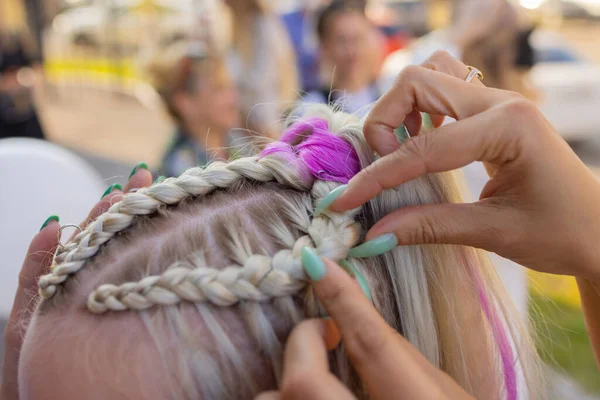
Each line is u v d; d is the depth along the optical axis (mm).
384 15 4195
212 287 537
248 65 2102
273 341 548
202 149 1827
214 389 537
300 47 2430
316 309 557
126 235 602
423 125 670
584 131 4316
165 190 615
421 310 643
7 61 3328
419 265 646
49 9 8484
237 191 626
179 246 575
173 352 536
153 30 5496
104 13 8125
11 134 3363
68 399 540
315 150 646
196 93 1787
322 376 466
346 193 576
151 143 5090
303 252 528
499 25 1665
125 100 7449
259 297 545
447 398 492
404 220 587
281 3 2705
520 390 755
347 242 586
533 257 603
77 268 587
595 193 578
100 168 4148
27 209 1342
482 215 589
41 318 587
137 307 542
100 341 545
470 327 682
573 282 2342
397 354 494
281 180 624
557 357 1947
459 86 594
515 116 562
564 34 8352
